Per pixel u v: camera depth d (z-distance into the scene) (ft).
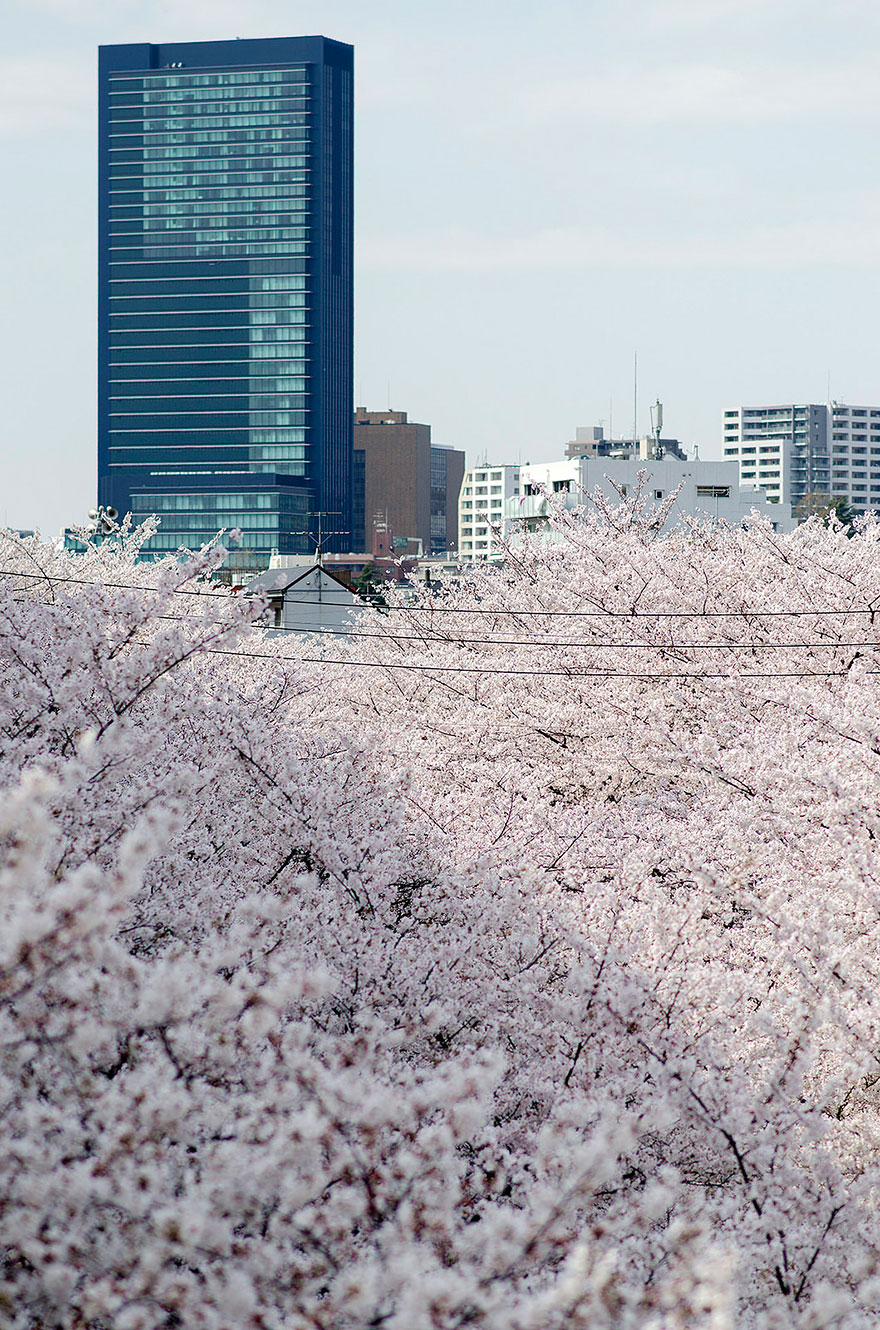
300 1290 27.43
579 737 97.35
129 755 43.96
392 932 52.85
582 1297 25.20
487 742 98.27
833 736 69.82
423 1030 45.96
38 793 24.12
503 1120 45.98
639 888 57.57
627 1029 42.37
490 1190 35.58
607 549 113.19
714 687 91.91
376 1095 27.96
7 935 23.89
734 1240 37.27
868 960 51.16
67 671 51.55
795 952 48.67
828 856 61.26
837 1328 30.91
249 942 34.19
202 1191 26.05
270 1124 27.76
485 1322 25.46
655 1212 30.63
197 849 54.60
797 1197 39.73
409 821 63.36
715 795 78.59
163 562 123.95
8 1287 26.40
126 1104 26.84
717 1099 39.86
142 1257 24.97
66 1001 27.37
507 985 48.14
